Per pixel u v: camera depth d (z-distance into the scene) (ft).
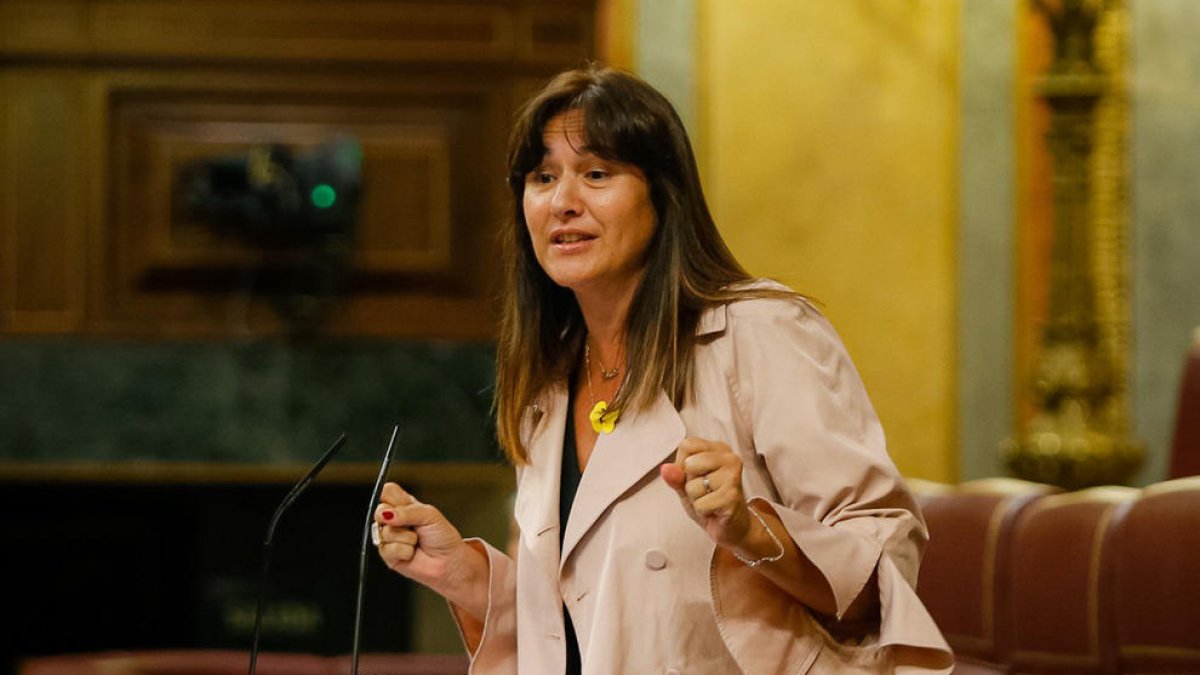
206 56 69.05
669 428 24.62
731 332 24.94
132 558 73.56
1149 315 68.03
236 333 69.56
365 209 69.92
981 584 40.55
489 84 69.97
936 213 68.03
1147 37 68.23
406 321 70.13
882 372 68.08
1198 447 46.60
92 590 73.31
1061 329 61.26
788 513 22.75
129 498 73.56
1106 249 67.87
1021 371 67.67
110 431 68.95
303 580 73.67
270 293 69.82
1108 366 61.82
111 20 69.05
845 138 67.92
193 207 68.80
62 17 69.00
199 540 73.61
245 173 67.51
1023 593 39.17
